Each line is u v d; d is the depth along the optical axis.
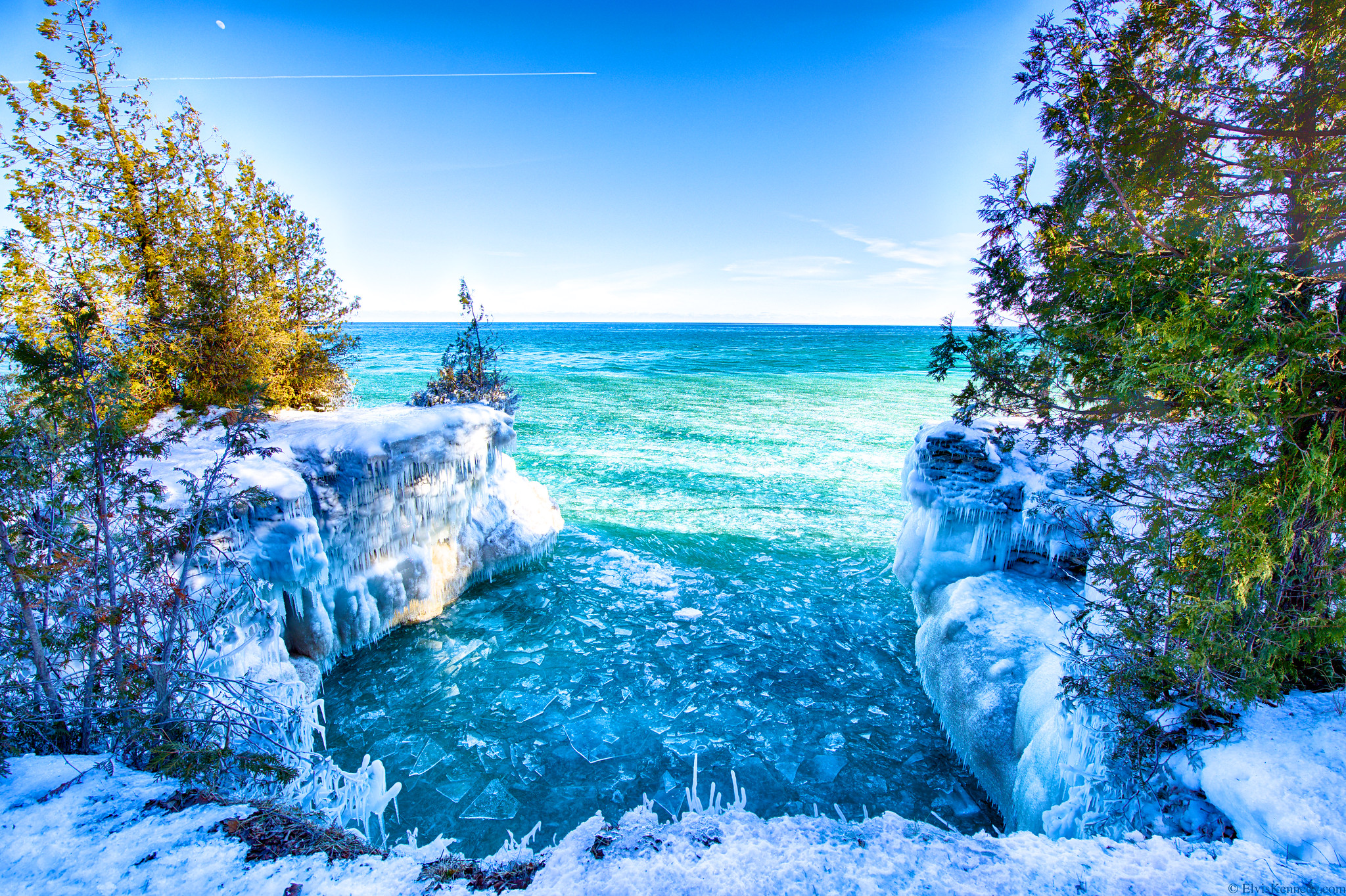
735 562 11.59
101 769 3.13
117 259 8.06
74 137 7.80
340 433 7.84
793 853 2.46
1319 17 3.52
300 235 10.51
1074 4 4.29
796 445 22.02
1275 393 3.02
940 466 8.45
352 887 2.27
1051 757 4.62
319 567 6.94
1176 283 3.31
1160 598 3.86
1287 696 3.68
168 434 4.41
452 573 9.59
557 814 5.55
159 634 4.36
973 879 2.33
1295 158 3.60
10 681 3.40
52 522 3.56
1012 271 4.59
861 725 6.96
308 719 5.42
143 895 2.20
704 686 7.63
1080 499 6.89
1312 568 3.40
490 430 10.53
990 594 7.38
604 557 11.58
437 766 6.12
